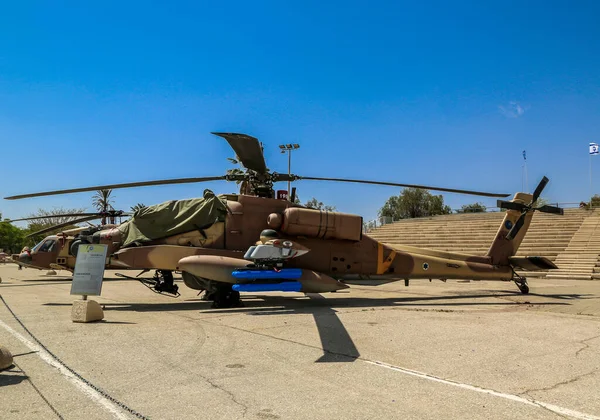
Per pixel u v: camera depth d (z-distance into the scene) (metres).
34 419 3.76
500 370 5.35
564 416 3.87
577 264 25.70
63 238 21.23
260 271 10.71
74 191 10.53
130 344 6.68
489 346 6.62
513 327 8.18
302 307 11.23
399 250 13.48
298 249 10.52
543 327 8.20
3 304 11.94
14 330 7.85
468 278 14.20
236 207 11.74
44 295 14.64
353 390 4.57
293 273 10.95
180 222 11.34
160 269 11.20
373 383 4.81
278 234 11.19
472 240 33.38
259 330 7.83
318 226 11.85
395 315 9.62
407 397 4.37
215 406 4.09
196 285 11.29
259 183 11.99
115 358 5.84
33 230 68.00
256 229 11.82
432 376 5.09
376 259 12.94
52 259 21.00
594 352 6.26
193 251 11.12
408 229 39.94
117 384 4.74
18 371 5.22
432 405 4.14
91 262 9.02
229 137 9.22
